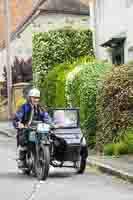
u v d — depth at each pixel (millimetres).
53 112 16016
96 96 19922
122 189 13398
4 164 18391
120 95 18328
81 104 20766
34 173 15562
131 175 14312
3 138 30578
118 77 18531
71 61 33531
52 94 26500
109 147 19156
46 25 40969
